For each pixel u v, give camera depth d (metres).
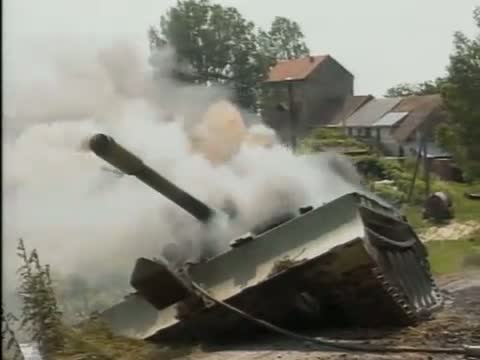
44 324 11.38
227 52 50.91
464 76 45.06
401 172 49.28
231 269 12.70
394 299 12.53
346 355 11.24
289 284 12.34
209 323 12.53
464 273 24.08
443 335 12.42
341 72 83.38
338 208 12.43
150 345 12.46
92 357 11.25
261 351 11.81
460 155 46.38
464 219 38.06
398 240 14.91
